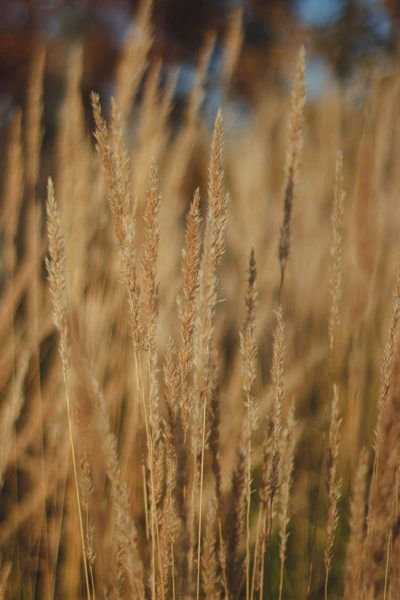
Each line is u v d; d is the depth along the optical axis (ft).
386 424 5.01
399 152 8.07
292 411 5.37
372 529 5.06
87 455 5.23
